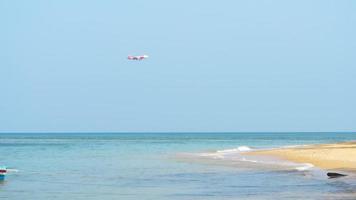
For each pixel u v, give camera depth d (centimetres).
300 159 12631
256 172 9825
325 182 7819
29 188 7938
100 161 14100
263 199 6303
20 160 14750
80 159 15112
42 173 10431
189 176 9400
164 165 12244
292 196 6450
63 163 13350
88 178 9344
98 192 7400
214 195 6825
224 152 18050
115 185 8219
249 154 15800
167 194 7056
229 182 8244
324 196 6356
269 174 9344
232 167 11138
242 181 8325
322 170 9600
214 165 11850
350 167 9856
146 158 15288
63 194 7225
